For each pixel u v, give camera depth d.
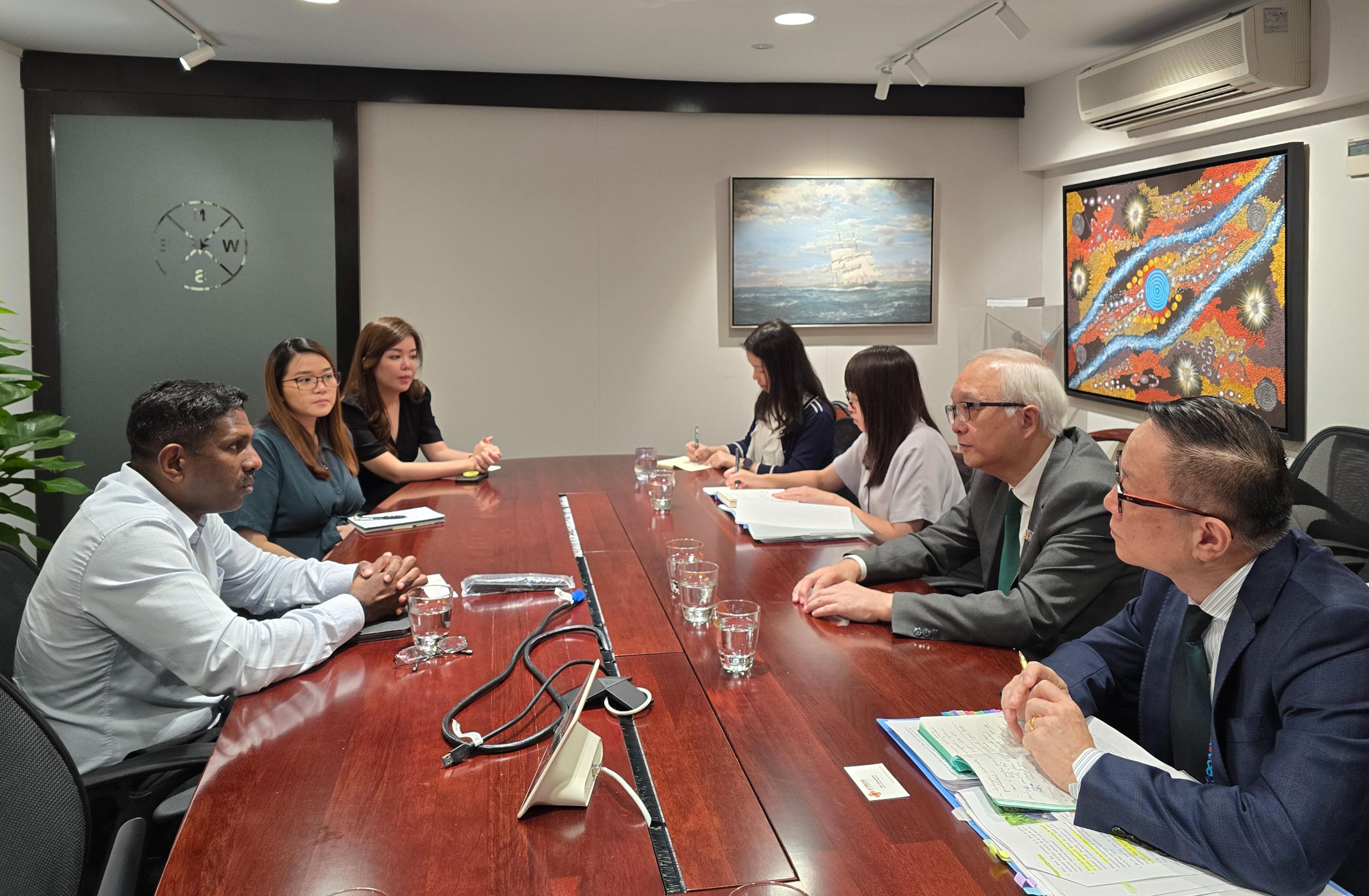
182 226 4.93
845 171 5.52
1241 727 1.27
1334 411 3.70
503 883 1.10
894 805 1.26
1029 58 4.79
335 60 4.82
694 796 1.29
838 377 5.67
